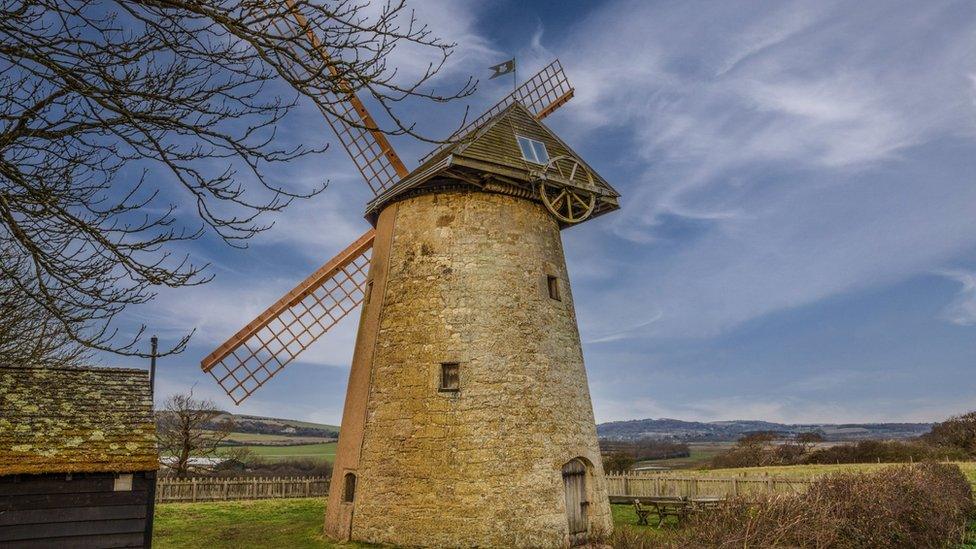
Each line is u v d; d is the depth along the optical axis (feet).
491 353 54.95
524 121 64.03
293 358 69.10
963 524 56.54
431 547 50.31
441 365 54.90
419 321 56.75
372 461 54.85
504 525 50.60
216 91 18.57
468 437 52.39
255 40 17.22
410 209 61.52
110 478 39.14
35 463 37.17
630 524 63.46
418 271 58.54
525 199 61.41
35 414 41.14
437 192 60.59
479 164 56.85
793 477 75.82
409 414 54.19
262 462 165.68
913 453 144.87
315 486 90.22
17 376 44.14
